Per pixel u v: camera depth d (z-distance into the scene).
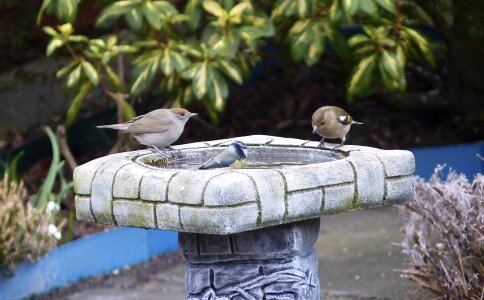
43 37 17.27
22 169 14.40
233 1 11.93
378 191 6.50
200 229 5.89
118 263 11.59
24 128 15.87
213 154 7.59
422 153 13.83
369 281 10.68
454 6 14.53
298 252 6.53
